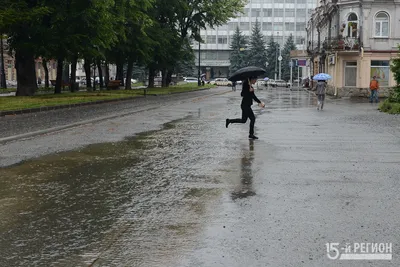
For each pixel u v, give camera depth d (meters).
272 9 127.75
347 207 6.67
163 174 8.97
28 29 32.41
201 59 132.12
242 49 103.06
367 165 9.79
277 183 8.16
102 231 5.74
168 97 41.12
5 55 77.00
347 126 17.58
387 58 44.66
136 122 18.97
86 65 52.31
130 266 4.69
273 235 5.54
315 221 6.05
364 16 44.41
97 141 13.39
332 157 10.77
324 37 57.69
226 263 4.73
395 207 6.66
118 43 44.94
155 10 51.06
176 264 4.73
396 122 19.11
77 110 25.17
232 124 18.22
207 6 59.44
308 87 69.81
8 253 5.05
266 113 24.02
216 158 10.65
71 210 6.63
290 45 112.50
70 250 5.12
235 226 5.87
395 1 44.06
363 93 45.00
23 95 35.72
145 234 5.62
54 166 9.73
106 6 31.84
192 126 17.48
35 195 7.44
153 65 58.59
